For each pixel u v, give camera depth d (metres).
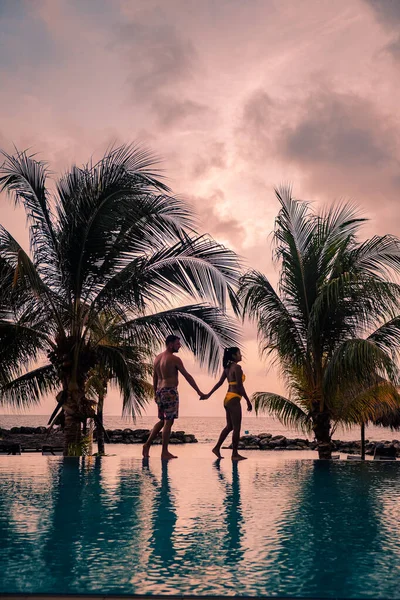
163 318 12.91
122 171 11.87
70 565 2.99
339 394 13.40
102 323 13.42
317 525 4.02
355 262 13.03
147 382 17.83
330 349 13.02
